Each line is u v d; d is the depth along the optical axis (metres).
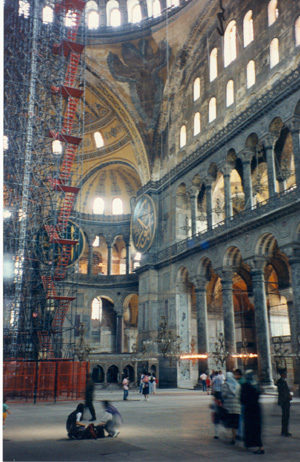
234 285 33.94
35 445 7.84
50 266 26.78
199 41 30.83
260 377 21.23
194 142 30.09
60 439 8.52
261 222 21.98
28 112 26.19
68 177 26.91
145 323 31.64
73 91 26.45
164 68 32.91
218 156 26.70
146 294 31.98
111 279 38.22
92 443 8.02
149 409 14.34
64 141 26.50
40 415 12.77
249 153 24.31
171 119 33.19
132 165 37.00
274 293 29.23
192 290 30.44
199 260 27.38
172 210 31.34
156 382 29.00
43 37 27.34
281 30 23.08
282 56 22.77
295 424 10.37
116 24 34.53
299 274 19.81
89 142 38.03
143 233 32.56
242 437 7.79
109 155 38.16
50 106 28.92
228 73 27.39
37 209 28.42
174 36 31.84
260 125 23.23
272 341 28.73
